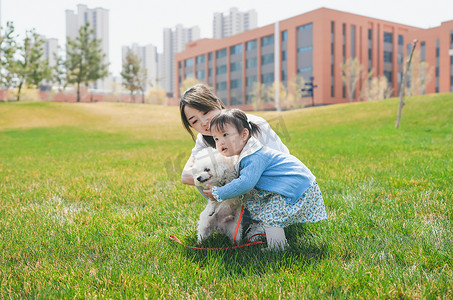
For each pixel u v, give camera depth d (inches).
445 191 165.0
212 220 122.7
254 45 2522.1
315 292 83.0
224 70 2770.7
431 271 92.2
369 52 2258.9
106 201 184.2
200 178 109.6
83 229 136.1
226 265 101.3
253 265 100.6
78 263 105.5
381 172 223.0
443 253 98.6
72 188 221.0
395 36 2326.5
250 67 2564.0
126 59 2450.8
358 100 2219.5
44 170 315.3
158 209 164.2
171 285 89.4
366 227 125.4
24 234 131.0
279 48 2324.1
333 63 2121.1
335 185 193.0
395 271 90.7
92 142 751.7
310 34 2138.3
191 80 2770.7
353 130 644.1
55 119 1305.4
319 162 285.7
